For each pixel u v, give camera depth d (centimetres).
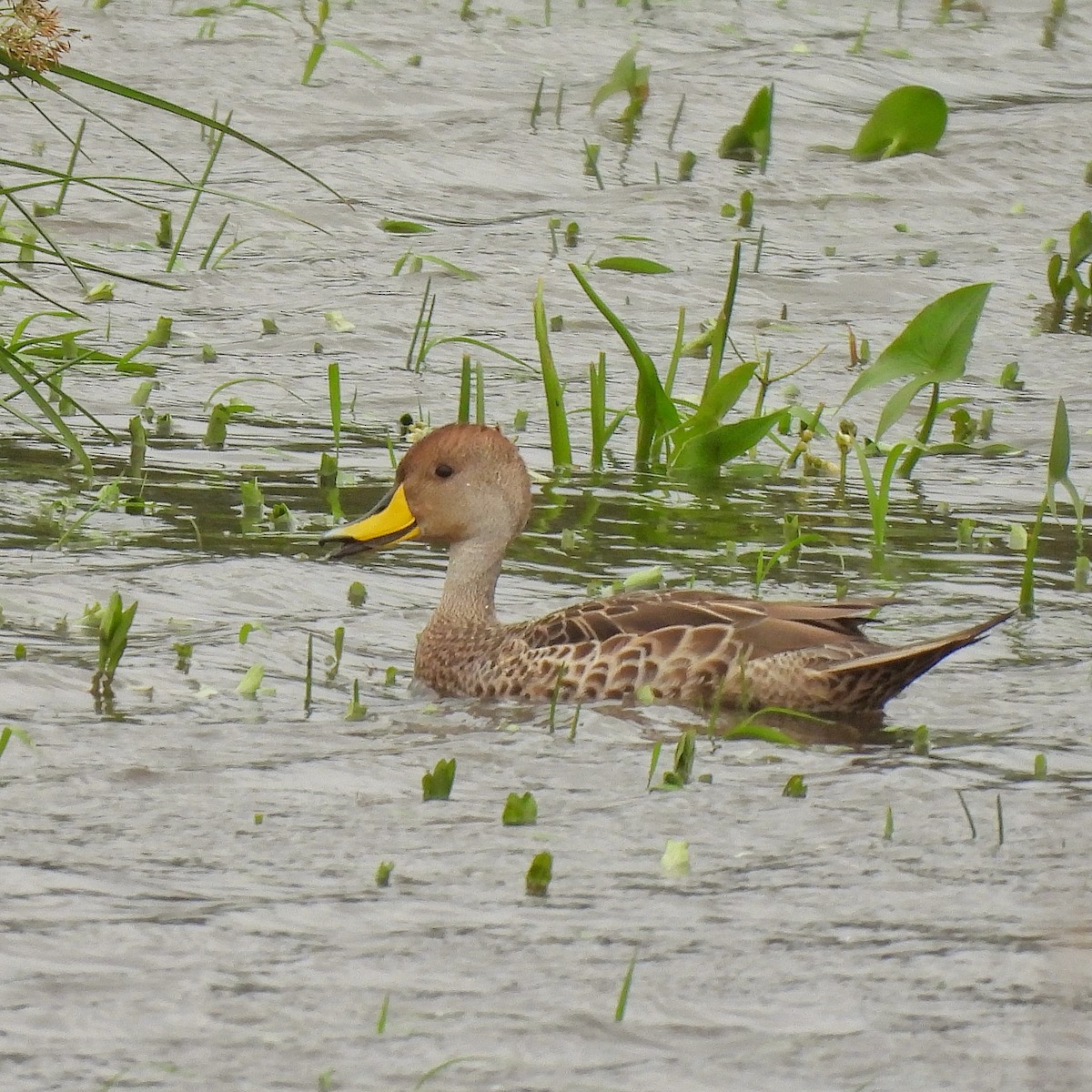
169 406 1756
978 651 1268
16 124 2491
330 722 1116
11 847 909
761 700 1166
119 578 1325
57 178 1334
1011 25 3425
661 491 1630
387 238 2292
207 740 1067
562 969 809
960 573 1431
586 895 882
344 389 1841
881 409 1881
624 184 2531
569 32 3180
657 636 1186
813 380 1939
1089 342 2100
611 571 1419
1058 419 1340
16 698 1103
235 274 2133
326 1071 726
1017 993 798
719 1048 752
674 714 1153
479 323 2050
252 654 1216
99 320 1961
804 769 1055
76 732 1063
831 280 2244
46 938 820
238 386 1828
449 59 2977
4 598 1265
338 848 927
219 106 2658
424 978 799
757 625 1186
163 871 893
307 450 1672
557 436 1677
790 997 791
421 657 1222
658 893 888
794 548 1484
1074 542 1520
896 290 2225
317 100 2730
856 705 1163
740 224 2419
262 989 786
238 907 858
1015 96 3022
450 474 1278
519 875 904
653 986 796
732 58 3086
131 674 1159
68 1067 724
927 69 3123
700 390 1894
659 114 2802
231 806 974
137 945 820
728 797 1009
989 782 1039
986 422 1817
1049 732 1127
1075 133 2808
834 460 1744
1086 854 938
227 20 3022
